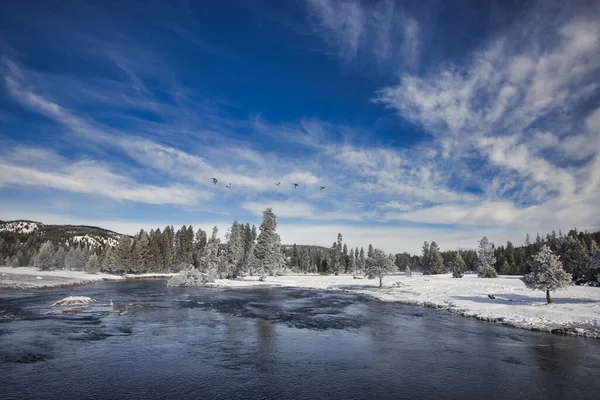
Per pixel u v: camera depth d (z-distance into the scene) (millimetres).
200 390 15766
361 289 68875
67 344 23125
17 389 15531
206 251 93125
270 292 63656
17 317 32125
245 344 24156
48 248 105562
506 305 38938
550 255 37188
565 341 24750
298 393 15570
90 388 15781
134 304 43219
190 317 34500
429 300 48281
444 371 18562
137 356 20859
